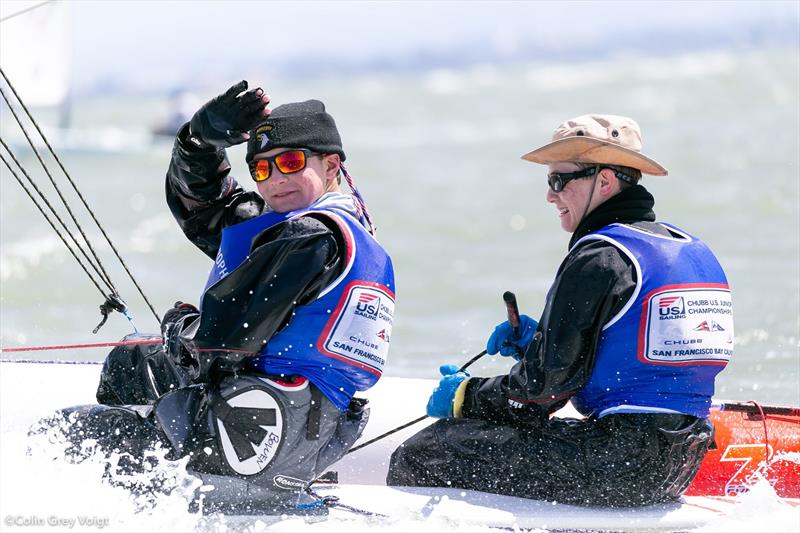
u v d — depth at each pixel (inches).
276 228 384.8
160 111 6466.5
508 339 452.8
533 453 424.2
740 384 721.6
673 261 414.6
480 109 5639.8
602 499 418.0
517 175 2428.6
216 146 424.5
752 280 1074.7
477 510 408.8
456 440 438.6
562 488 422.0
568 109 5216.5
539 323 422.0
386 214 1782.7
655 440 409.4
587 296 406.0
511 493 430.6
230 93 405.7
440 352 868.0
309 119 402.9
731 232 1386.6
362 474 508.7
